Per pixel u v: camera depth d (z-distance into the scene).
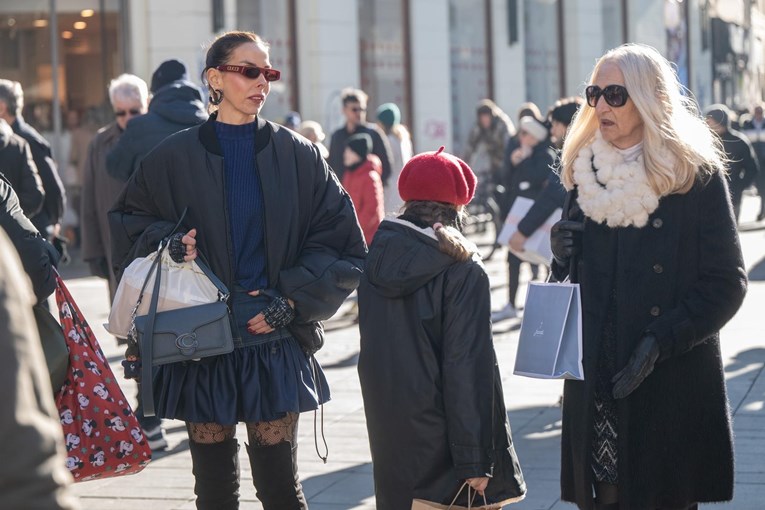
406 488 10.77
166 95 18.19
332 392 22.53
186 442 19.20
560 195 22.83
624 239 10.62
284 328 12.50
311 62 50.59
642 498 10.49
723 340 25.94
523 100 65.12
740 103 110.62
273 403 12.12
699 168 10.57
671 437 10.55
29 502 5.29
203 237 12.34
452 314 10.63
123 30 45.88
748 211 63.06
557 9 69.69
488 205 45.50
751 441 17.64
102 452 12.61
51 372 12.51
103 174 20.16
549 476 16.45
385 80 55.31
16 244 12.62
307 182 12.73
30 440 5.30
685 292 10.59
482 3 62.41
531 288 11.00
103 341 28.75
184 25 45.53
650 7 79.94
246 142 12.53
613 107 10.64
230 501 12.50
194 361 12.21
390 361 10.80
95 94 46.66
